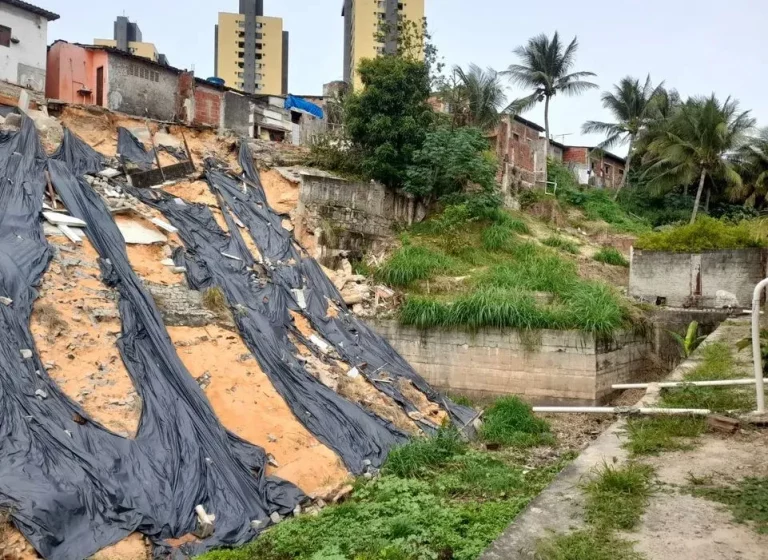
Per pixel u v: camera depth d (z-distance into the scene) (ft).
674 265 69.51
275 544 27.89
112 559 26.30
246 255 60.80
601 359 57.11
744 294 65.77
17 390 32.07
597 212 121.49
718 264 67.21
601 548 14.52
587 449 22.72
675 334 63.36
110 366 37.35
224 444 35.94
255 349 46.55
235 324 48.55
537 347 57.88
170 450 33.55
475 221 86.38
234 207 67.31
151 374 38.27
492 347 59.16
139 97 83.76
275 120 97.96
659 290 70.28
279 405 42.29
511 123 116.88
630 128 138.21
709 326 64.34
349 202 77.82
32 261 41.68
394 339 62.03
